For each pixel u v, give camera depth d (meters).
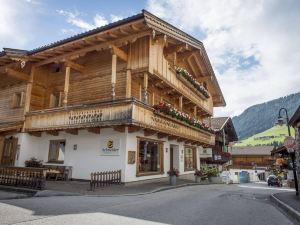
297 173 13.37
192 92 22.72
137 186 14.13
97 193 11.10
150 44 15.30
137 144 15.45
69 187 12.36
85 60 18.17
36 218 6.30
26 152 17.41
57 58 17.08
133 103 13.26
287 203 10.12
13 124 16.94
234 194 14.10
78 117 15.05
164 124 16.50
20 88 18.86
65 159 16.62
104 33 14.28
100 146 15.37
